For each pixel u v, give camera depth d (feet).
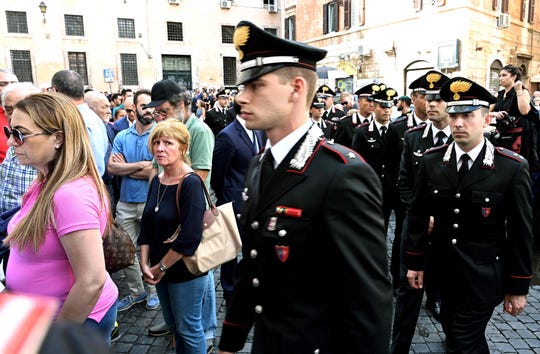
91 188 5.40
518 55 53.11
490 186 7.32
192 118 11.16
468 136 7.39
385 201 14.19
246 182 5.16
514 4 51.57
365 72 58.80
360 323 4.04
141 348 10.36
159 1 93.56
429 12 48.21
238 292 4.94
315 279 4.33
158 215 8.07
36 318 1.81
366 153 14.67
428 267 8.29
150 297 12.29
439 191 7.81
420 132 11.98
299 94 4.39
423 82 13.23
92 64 90.74
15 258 5.50
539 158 16.97
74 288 5.10
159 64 94.73
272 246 4.39
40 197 5.24
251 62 4.27
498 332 11.00
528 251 7.24
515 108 17.34
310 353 4.33
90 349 1.91
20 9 84.89
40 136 5.27
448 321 7.82
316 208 4.17
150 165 12.23
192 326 8.17
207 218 8.14
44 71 87.51
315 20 68.80
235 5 99.30
